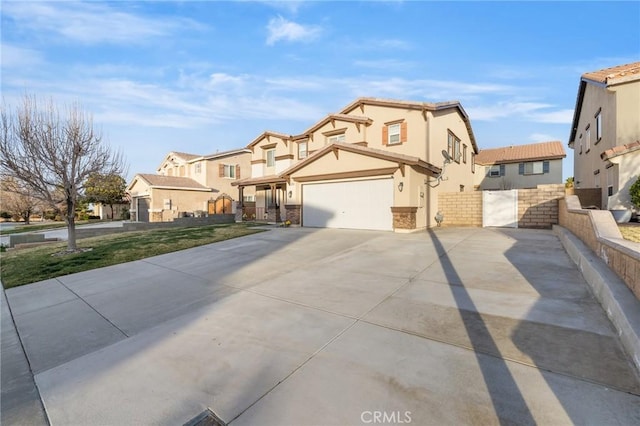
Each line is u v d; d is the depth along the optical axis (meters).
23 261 9.88
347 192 13.57
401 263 6.96
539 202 12.63
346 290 5.34
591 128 14.18
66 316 5.14
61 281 7.38
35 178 10.29
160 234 13.93
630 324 2.93
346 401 2.49
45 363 3.62
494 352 3.09
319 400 2.53
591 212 6.12
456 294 4.83
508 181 26.86
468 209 14.08
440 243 9.16
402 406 2.40
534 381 2.60
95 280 7.25
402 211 11.76
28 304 5.93
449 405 2.37
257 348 3.50
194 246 10.77
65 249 11.41
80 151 10.95
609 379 2.56
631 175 9.61
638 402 2.28
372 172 12.54
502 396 2.44
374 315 4.21
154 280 6.89
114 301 5.70
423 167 12.78
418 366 2.93
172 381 2.99
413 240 9.88
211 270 7.39
